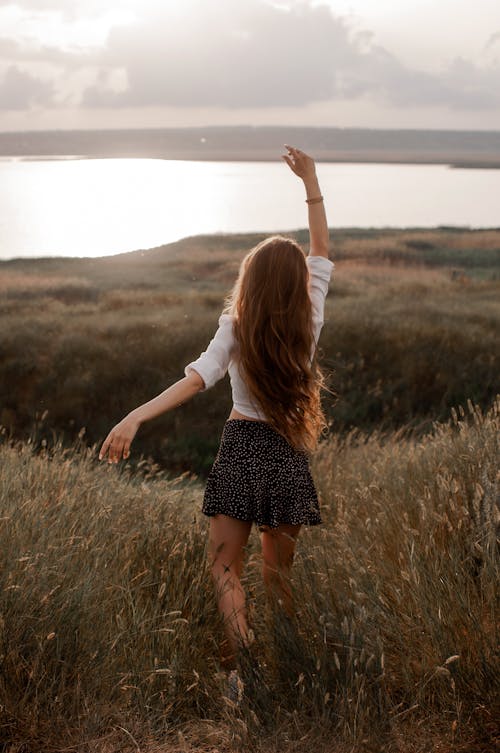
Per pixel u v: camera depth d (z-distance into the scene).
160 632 2.72
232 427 2.85
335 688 2.32
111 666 2.49
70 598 2.54
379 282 32.53
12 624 2.40
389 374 13.59
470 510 3.26
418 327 16.30
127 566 3.06
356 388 12.93
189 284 35.16
